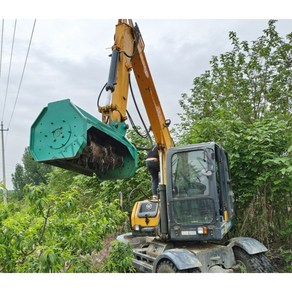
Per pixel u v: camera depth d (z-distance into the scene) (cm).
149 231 614
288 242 676
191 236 512
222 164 551
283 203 683
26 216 335
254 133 679
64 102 350
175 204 528
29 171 3969
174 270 470
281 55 1052
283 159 626
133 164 425
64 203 336
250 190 686
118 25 509
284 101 1021
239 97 1086
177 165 536
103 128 387
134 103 563
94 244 354
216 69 1191
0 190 338
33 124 354
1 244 291
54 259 283
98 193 1008
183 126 1073
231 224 606
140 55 566
